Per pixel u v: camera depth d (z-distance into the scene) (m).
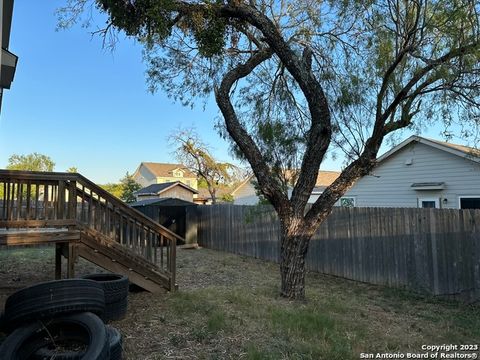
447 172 12.22
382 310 6.00
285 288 6.37
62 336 3.64
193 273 8.92
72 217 5.67
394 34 5.58
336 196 6.23
